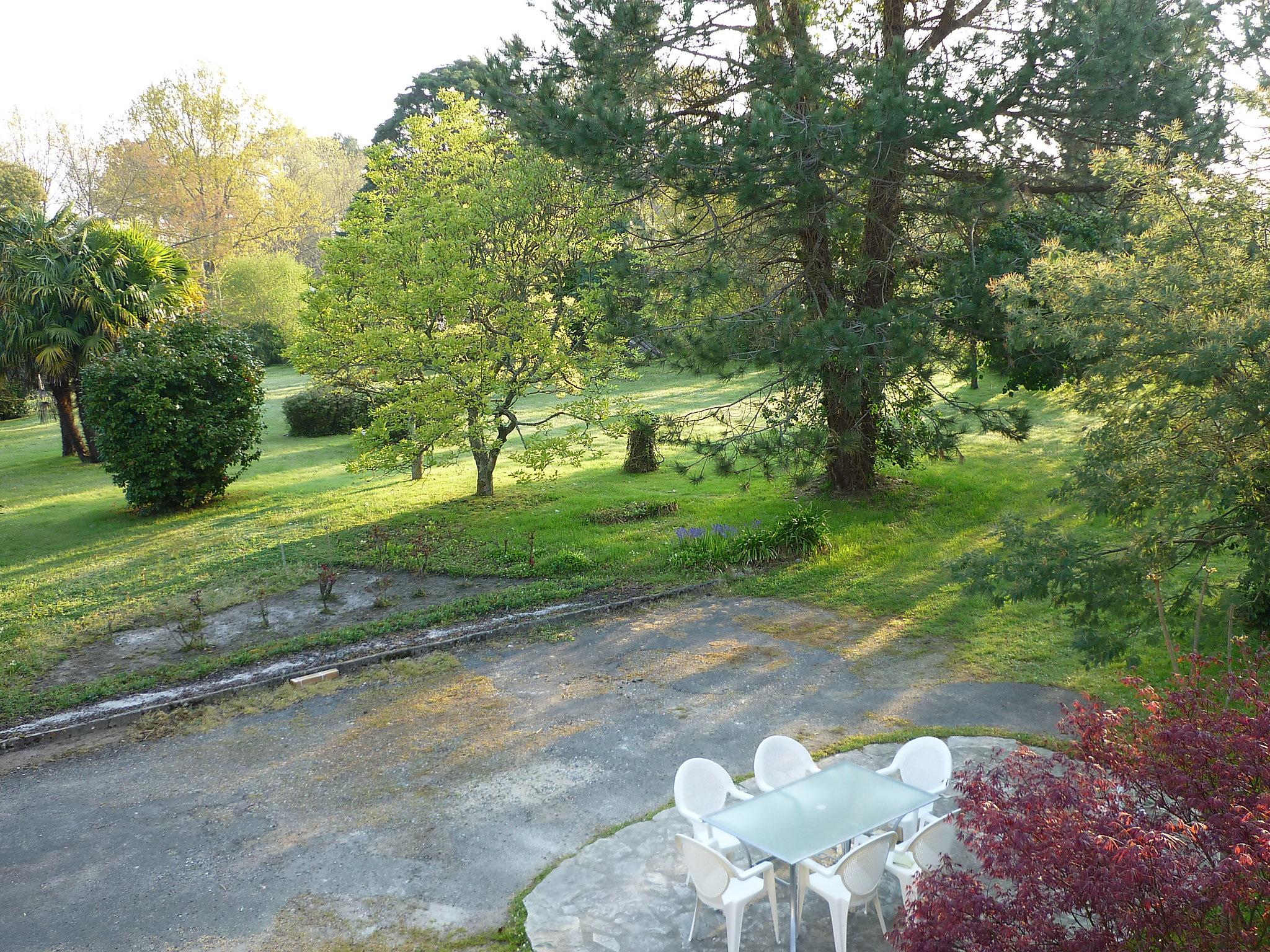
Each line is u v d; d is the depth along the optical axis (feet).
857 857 15.89
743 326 43.52
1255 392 19.03
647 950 17.01
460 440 54.65
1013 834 13.28
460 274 52.01
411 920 18.49
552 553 47.34
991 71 37.22
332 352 56.85
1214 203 21.42
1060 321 22.80
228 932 18.39
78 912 19.34
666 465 69.36
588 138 38.83
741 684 30.09
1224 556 38.19
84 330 74.79
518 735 27.14
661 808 22.45
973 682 29.30
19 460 92.22
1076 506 47.57
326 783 24.84
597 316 54.13
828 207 41.73
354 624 38.70
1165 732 14.82
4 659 36.24
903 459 49.37
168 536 56.85
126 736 28.60
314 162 201.98
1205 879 11.94
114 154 170.30
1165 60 38.75
